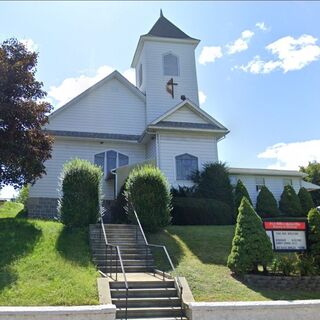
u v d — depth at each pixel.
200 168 22.83
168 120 23.45
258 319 9.24
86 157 24.64
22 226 15.23
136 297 10.19
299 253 12.84
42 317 8.25
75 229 15.51
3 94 17.75
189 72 29.58
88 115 26.05
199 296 10.15
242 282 11.38
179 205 19.36
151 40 29.53
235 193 23.20
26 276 10.52
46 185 23.44
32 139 18.31
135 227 15.80
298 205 25.52
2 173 18.20
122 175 21.94
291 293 10.95
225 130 23.25
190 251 13.95
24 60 18.95
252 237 11.88
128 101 27.19
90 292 9.74
